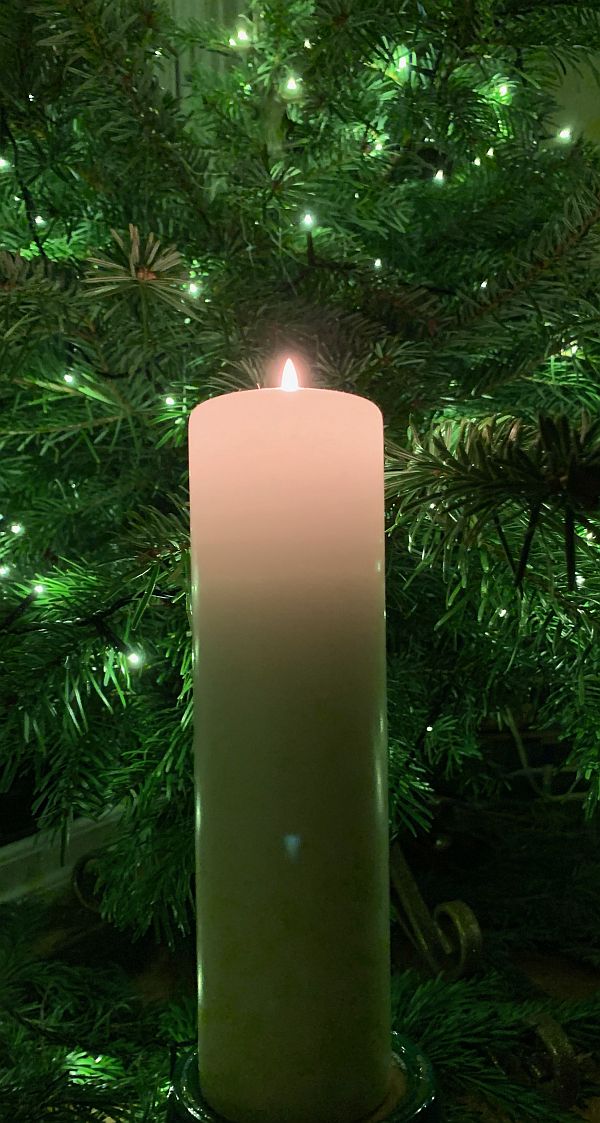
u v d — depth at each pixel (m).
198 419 0.39
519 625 0.55
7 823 0.94
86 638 0.59
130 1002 0.68
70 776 0.62
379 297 0.65
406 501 0.46
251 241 0.65
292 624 0.37
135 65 0.59
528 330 0.66
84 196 0.74
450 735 0.78
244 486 0.37
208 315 0.60
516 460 0.40
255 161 0.65
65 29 0.58
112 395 0.63
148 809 0.67
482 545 0.49
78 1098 0.54
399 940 0.88
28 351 0.60
